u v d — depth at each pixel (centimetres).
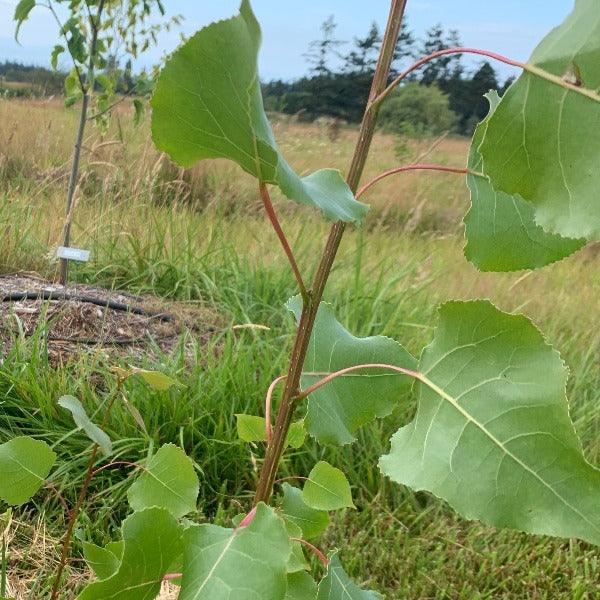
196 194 691
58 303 400
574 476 70
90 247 502
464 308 76
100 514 252
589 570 275
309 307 86
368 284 480
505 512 72
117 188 597
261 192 69
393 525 284
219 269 482
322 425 97
